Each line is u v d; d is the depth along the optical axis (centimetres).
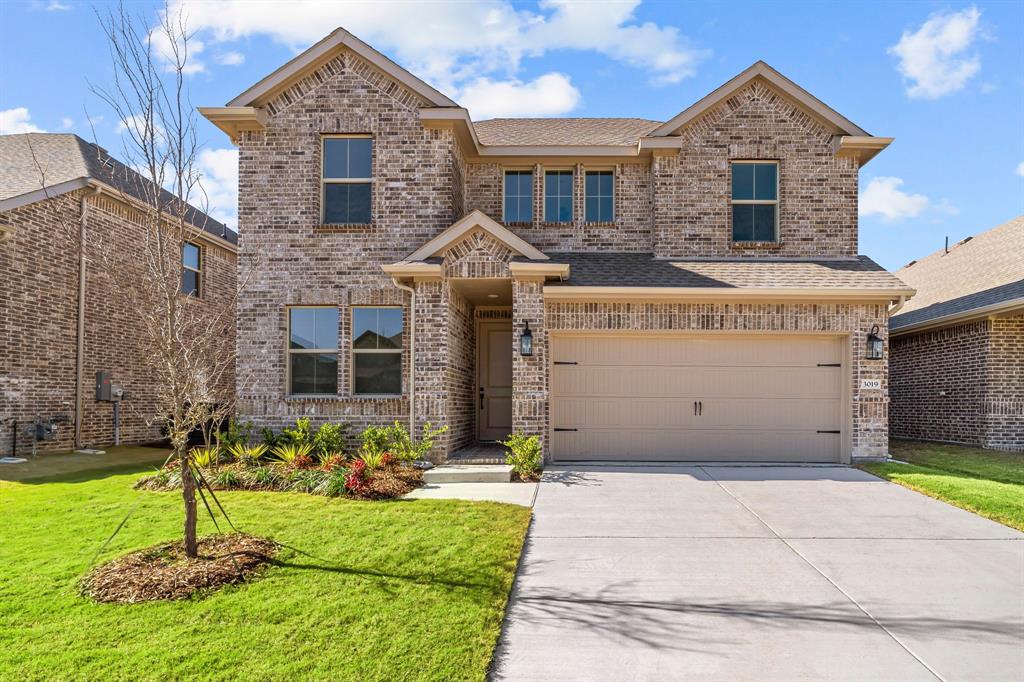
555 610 519
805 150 1315
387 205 1236
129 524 725
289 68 1219
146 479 966
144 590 521
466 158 1380
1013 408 1323
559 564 622
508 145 1374
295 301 1228
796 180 1312
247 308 1230
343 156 1262
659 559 636
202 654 428
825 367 1175
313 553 624
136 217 1540
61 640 447
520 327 1142
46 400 1320
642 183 1372
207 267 1781
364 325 1239
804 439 1170
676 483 978
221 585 542
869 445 1146
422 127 1240
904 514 798
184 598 516
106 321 1480
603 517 784
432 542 657
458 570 582
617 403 1182
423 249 1147
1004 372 1330
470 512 781
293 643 445
